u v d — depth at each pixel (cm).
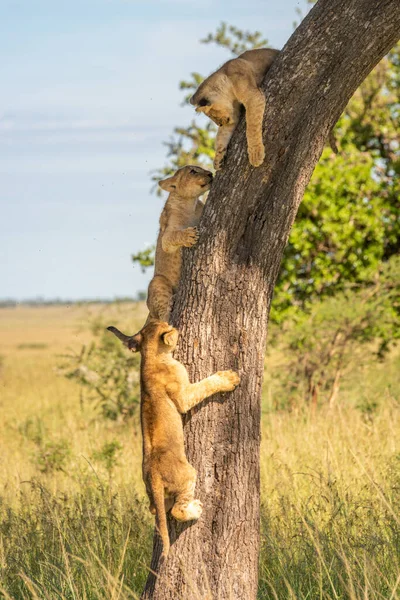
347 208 2119
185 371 824
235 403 822
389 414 1727
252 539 827
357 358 2141
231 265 828
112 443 1596
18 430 2117
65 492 1286
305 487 1234
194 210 1041
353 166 2153
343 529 990
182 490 802
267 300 847
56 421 2250
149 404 818
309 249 2183
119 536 1057
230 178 828
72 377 2259
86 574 925
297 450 1477
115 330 889
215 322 826
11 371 4500
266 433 1706
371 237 2198
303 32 807
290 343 2128
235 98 871
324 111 809
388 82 2366
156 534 834
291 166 816
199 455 817
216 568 807
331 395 2066
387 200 2266
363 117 2350
